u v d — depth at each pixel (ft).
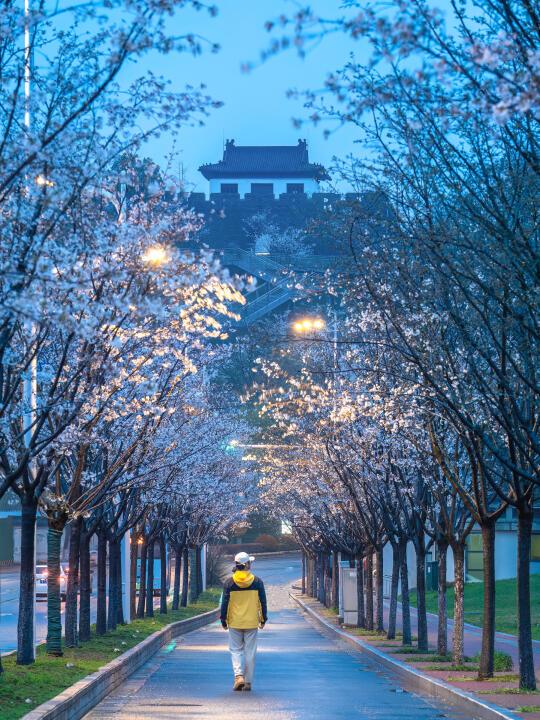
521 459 77.87
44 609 204.54
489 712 64.18
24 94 53.93
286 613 298.15
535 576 266.77
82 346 64.69
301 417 133.28
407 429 92.58
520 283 57.98
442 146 60.39
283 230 523.70
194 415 113.70
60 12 39.75
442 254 58.70
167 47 39.29
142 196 64.85
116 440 95.09
